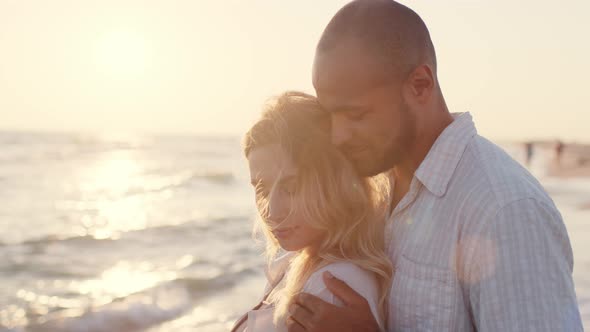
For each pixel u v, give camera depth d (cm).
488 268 160
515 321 155
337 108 181
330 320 177
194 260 1433
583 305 836
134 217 2316
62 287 1197
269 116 197
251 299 1071
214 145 13838
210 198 3092
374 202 208
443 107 190
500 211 160
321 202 192
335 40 179
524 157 6906
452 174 176
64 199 3006
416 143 187
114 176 4538
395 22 175
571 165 6209
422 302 177
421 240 180
